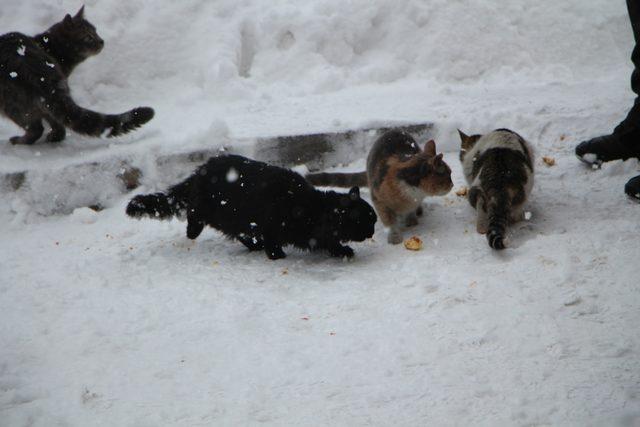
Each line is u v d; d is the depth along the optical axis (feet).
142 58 21.70
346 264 17.69
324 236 17.76
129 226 18.74
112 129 19.69
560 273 16.81
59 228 18.76
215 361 16.05
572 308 16.37
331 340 16.22
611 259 16.94
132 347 16.26
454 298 16.62
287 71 21.88
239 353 16.12
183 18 22.06
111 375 15.92
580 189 18.44
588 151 18.75
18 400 15.66
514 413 15.29
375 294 16.89
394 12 22.30
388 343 16.12
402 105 20.66
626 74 21.74
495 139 18.15
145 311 16.78
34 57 19.74
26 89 19.60
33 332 16.52
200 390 15.71
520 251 17.33
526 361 15.81
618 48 22.45
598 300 16.42
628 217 17.74
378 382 15.70
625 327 16.06
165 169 19.36
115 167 19.31
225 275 17.47
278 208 17.72
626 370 15.61
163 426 15.35
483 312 16.42
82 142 20.02
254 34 22.20
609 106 20.03
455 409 15.39
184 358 16.10
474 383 15.62
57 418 15.47
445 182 17.84
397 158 18.06
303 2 22.47
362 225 17.71
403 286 16.97
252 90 21.52
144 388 15.75
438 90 21.30
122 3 21.89
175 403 15.58
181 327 16.52
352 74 21.89
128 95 21.47
